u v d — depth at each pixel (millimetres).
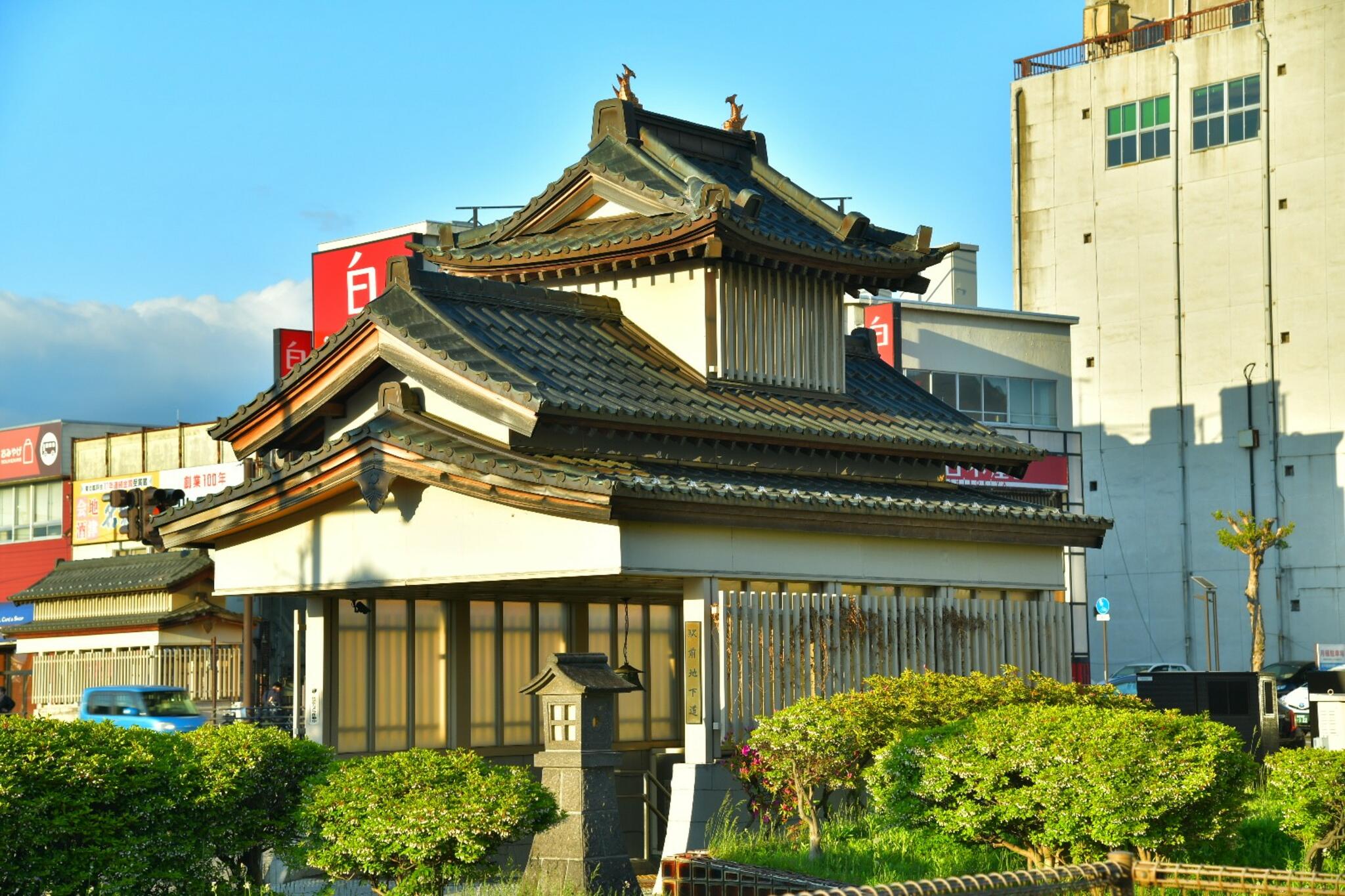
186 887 15258
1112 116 68250
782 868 17625
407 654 24078
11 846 13711
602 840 16438
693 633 20641
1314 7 62938
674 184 24641
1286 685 52625
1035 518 24797
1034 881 11547
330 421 23984
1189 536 65312
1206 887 13391
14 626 47594
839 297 26391
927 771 16438
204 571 43219
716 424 22422
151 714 33000
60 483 61000
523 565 20422
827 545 22406
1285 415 63156
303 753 16422
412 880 14758
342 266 46438
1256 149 64188
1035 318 60062
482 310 23281
